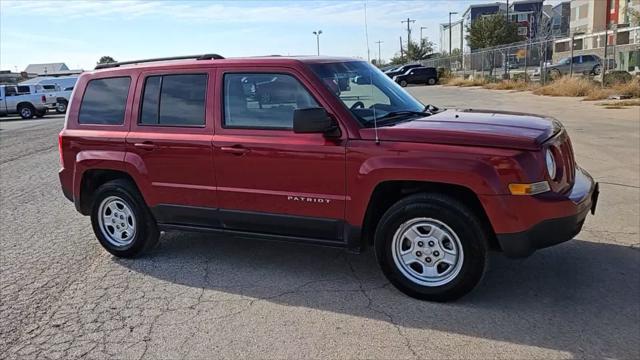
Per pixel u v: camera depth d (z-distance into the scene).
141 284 4.90
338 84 4.60
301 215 4.58
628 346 3.52
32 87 34.41
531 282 4.53
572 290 4.36
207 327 4.03
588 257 5.01
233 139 4.75
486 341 3.65
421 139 4.09
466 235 4.02
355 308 4.23
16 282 5.05
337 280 4.79
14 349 3.83
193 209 5.07
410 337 3.75
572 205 3.96
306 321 4.05
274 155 4.57
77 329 4.09
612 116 15.43
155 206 5.28
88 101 5.65
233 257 5.48
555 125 4.50
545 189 3.92
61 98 35.50
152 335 3.94
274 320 4.09
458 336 3.73
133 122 5.33
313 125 4.15
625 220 5.98
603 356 3.42
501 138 3.95
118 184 5.44
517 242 3.92
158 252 5.73
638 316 3.90
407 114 4.81
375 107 4.70
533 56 47.81
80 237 6.41
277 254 5.51
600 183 7.64
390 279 4.38
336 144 4.33
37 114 31.53
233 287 4.73
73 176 5.66
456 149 3.98
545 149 3.97
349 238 4.45
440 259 4.20
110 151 5.41
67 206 8.03
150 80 5.28
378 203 4.46
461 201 4.11
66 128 5.72
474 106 21.20
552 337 3.66
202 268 5.22
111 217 5.61
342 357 3.54
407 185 4.31
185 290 4.72
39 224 7.05
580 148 10.42
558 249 5.23
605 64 27.17
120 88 5.46
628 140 11.20
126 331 4.02
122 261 5.53
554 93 24.75
